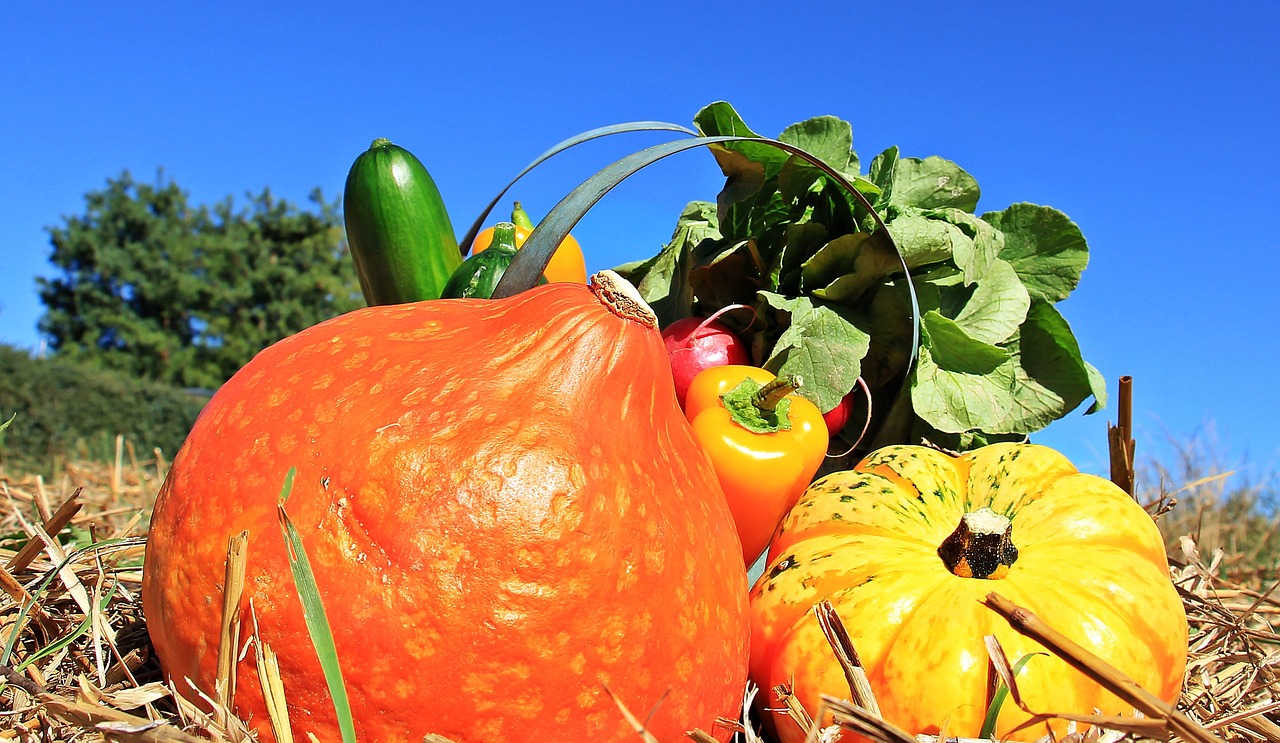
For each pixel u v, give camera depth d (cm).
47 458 1204
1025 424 276
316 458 135
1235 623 228
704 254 287
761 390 221
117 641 198
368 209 298
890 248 251
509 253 280
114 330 3419
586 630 132
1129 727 117
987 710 153
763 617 183
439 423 137
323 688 129
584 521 134
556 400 143
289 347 160
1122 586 171
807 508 202
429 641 127
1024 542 187
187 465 146
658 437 154
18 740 145
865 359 271
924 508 197
